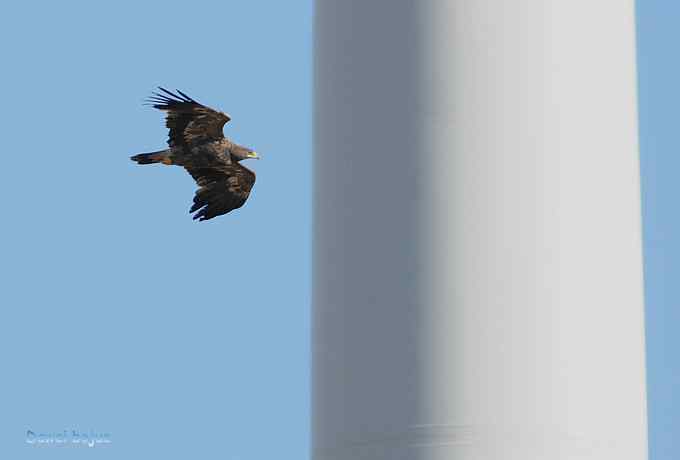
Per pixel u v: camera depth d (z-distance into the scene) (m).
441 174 12.53
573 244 12.37
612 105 12.96
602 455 12.02
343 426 12.51
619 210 12.73
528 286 12.20
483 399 11.98
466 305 12.21
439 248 12.38
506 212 12.37
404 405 12.17
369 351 12.46
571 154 12.55
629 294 12.66
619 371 12.34
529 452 11.83
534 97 12.62
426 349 12.20
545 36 12.78
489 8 12.82
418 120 12.72
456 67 12.73
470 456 11.86
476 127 12.57
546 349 12.08
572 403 12.02
